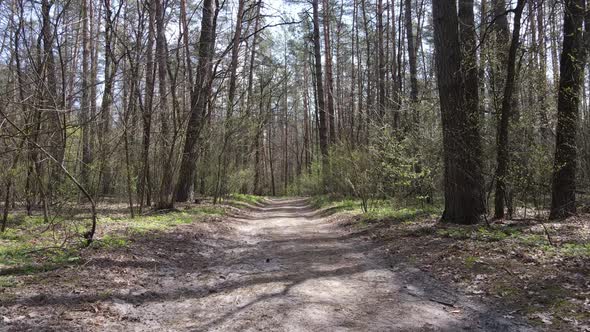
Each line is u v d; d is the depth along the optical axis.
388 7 24.67
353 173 14.80
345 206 17.31
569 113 9.95
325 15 25.75
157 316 4.95
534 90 10.17
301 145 63.94
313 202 24.53
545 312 4.58
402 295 5.61
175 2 15.16
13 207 11.83
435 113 13.46
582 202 11.66
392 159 13.71
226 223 13.75
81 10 11.91
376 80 27.61
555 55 16.64
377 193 14.80
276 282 6.39
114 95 11.09
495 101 9.30
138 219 11.87
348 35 35.19
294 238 11.17
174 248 8.67
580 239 7.55
